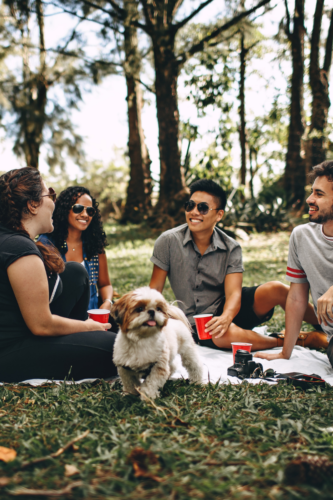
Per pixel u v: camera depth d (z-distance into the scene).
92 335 2.55
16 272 2.25
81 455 1.53
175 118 14.67
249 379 2.65
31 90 17.09
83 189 3.48
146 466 1.41
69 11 14.62
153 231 14.96
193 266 3.59
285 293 3.52
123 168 45.31
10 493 1.24
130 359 2.19
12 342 2.43
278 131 28.78
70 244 3.48
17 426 1.76
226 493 1.29
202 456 1.53
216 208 3.45
